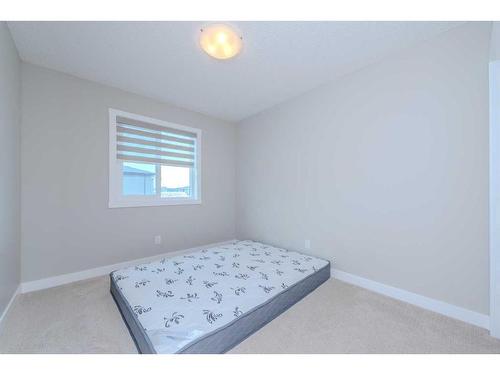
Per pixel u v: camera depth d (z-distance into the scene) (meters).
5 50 1.54
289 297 1.78
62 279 2.15
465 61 1.60
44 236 2.06
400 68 1.92
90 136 2.30
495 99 1.42
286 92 2.66
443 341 1.39
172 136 2.97
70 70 2.12
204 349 1.17
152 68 2.14
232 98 2.79
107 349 1.29
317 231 2.55
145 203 2.69
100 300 1.84
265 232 3.18
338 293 2.03
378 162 2.06
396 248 1.95
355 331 1.49
